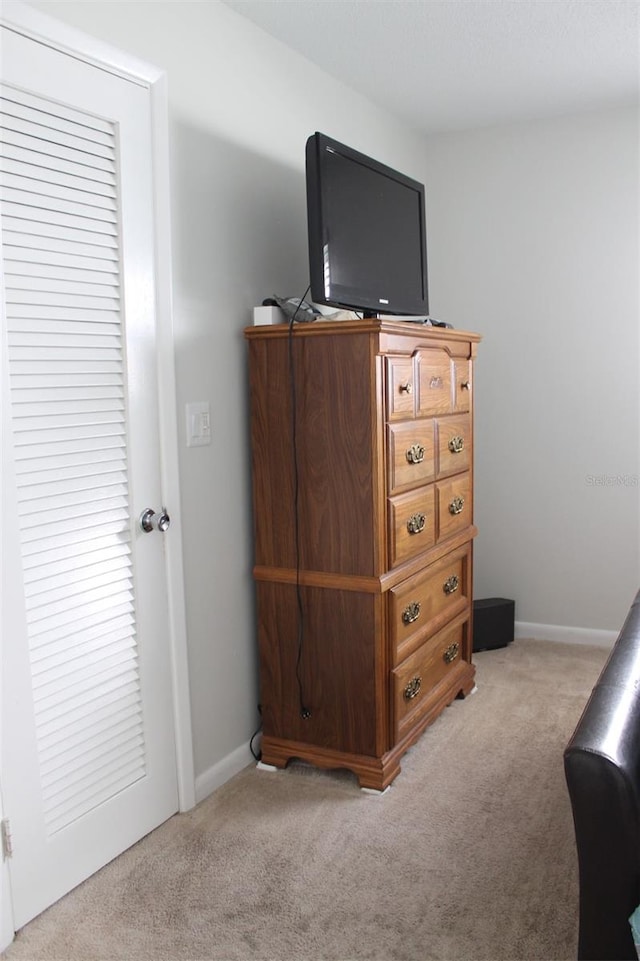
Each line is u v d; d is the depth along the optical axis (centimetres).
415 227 287
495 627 356
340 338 224
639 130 329
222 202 236
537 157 347
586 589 362
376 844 212
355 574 233
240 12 238
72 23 179
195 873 201
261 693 255
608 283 342
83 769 195
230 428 244
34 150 172
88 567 193
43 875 186
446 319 374
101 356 193
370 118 321
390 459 232
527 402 362
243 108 243
